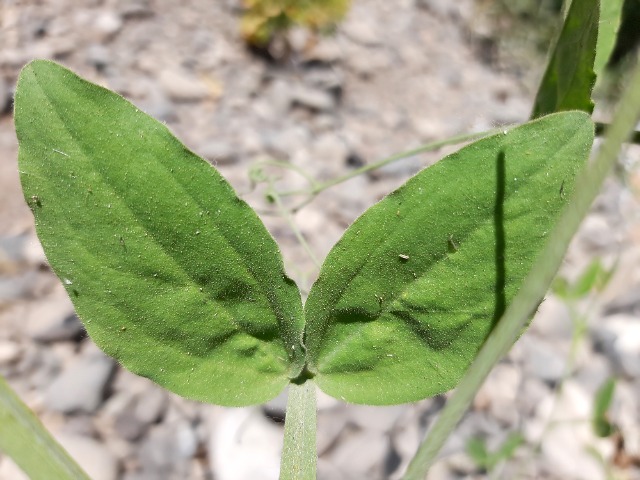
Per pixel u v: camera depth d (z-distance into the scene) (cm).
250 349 6
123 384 21
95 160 5
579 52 7
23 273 23
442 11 42
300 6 34
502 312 6
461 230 5
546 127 5
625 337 25
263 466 20
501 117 35
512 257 5
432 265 6
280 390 6
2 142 27
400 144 32
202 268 6
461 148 5
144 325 5
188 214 5
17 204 25
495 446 22
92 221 5
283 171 29
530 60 40
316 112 32
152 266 5
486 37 41
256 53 34
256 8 34
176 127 29
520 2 41
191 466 20
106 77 30
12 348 22
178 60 32
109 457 20
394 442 21
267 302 6
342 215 28
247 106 31
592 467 22
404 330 6
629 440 23
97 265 5
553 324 25
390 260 6
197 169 5
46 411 20
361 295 6
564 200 5
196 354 6
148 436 20
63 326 22
